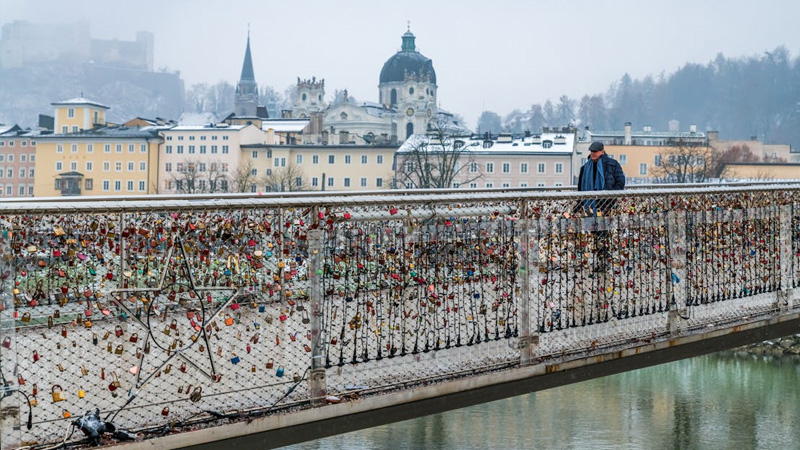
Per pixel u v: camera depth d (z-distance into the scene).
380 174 127.19
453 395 9.32
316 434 8.43
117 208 7.16
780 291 12.73
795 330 12.88
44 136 135.25
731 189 11.88
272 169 129.75
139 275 7.66
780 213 12.74
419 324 9.09
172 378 7.86
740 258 12.16
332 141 139.75
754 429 29.33
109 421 7.38
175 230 7.71
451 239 9.34
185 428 7.70
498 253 9.67
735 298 12.09
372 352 8.99
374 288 8.85
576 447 26.81
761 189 12.38
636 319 10.88
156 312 7.76
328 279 8.54
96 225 7.36
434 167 94.56
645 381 35.66
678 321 11.33
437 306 9.25
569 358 10.21
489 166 115.31
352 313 9.01
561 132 120.12
